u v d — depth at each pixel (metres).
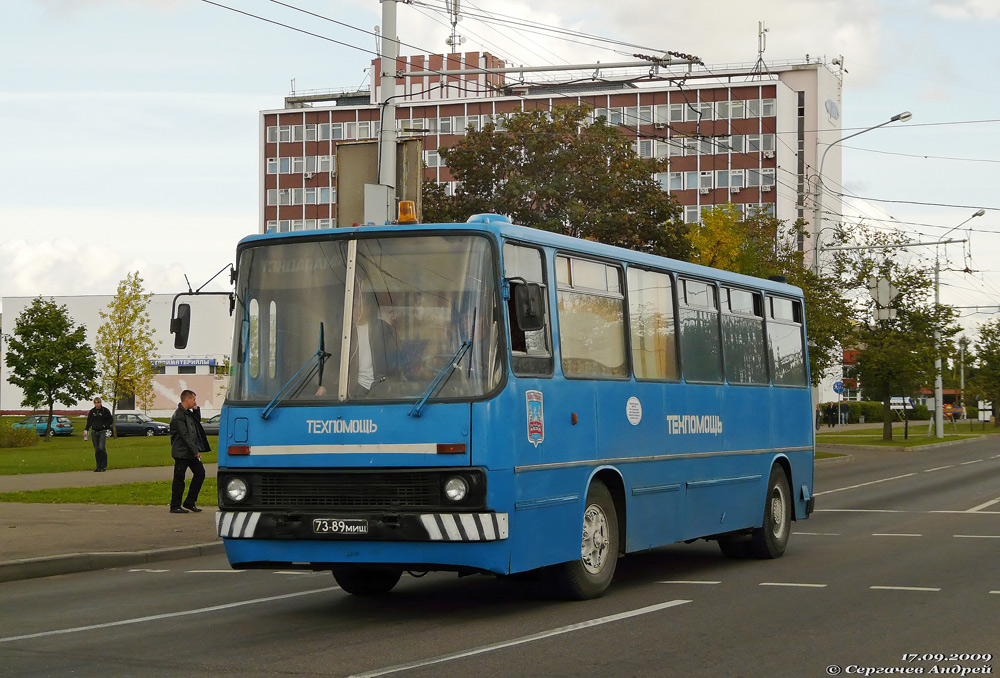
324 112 105.19
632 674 7.70
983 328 92.12
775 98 93.00
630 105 95.44
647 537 12.28
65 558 14.61
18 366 63.94
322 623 10.03
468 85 100.62
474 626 9.72
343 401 9.88
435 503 9.55
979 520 20.27
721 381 14.29
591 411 11.20
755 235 40.34
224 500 10.10
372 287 10.11
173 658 8.44
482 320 9.88
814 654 8.40
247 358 10.31
